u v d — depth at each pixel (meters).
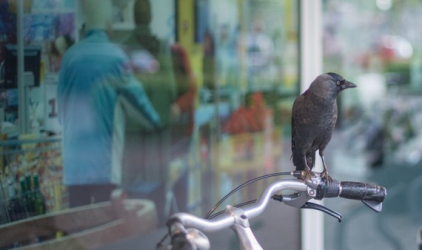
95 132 4.51
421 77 6.31
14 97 4.11
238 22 5.22
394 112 6.19
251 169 5.36
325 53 5.69
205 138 5.12
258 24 5.32
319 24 5.60
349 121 5.94
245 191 5.34
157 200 4.88
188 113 5.02
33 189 4.21
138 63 4.72
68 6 4.34
